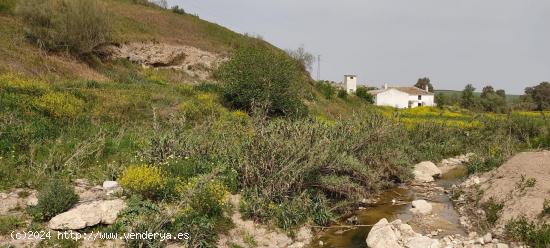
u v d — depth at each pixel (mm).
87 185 10164
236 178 11383
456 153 23109
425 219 12086
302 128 12789
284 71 23812
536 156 13703
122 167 11016
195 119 18203
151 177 9336
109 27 27969
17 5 25078
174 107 19031
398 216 12328
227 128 15094
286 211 10500
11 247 7379
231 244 9172
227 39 43625
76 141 12438
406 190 15531
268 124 14117
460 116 41594
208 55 35469
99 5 27766
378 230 10117
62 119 14172
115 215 8664
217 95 24250
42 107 14125
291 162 10977
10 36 22734
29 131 11992
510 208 11234
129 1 45719
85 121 14719
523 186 11742
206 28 44219
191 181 10172
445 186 16344
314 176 12039
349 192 12383
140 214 8711
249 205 10258
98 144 12398
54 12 25141
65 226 8078
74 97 16219
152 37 33500
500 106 60469
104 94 17922
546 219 9953
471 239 10250
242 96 23234
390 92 74438
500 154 18391
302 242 10102
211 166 11438
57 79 20344
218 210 9695
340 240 10398
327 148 11883
